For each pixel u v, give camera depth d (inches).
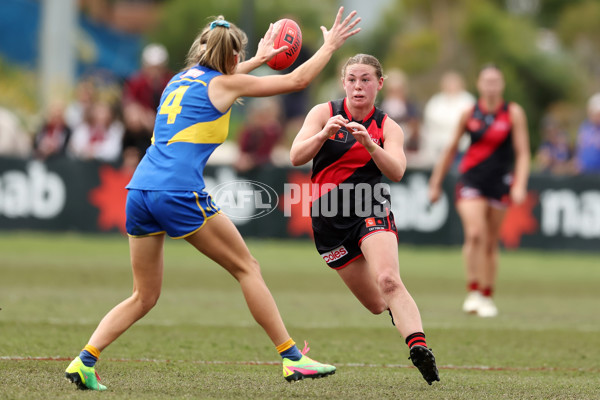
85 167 2299.5
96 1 5403.5
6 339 992.2
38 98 3705.7
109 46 4446.4
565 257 2258.9
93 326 1106.1
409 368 910.4
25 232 2303.2
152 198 740.0
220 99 753.6
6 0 4094.5
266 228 2306.8
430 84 4424.2
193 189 740.7
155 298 765.9
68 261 1838.1
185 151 743.7
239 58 774.5
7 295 1368.1
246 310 1307.8
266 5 4296.3
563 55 4881.9
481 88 1339.8
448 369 911.0
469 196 1346.0
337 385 800.3
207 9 4397.1
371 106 820.0
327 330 1153.4
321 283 1660.9
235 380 810.2
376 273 775.7
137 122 2215.8
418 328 757.9
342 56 4232.3
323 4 4603.8
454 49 4611.2
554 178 2294.5
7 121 2504.9
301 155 779.4
